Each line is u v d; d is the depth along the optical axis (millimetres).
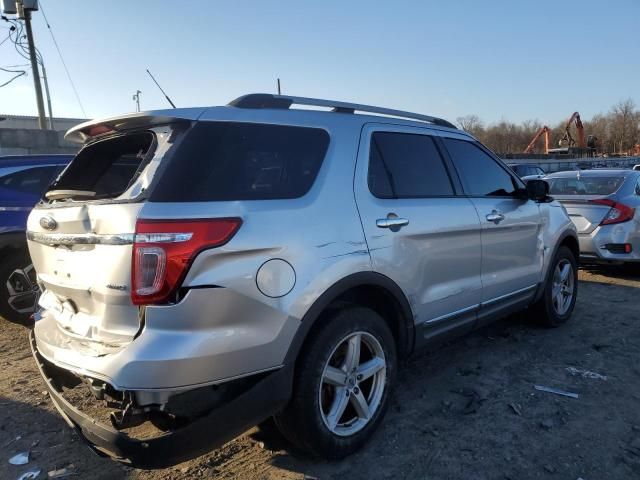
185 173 2535
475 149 4398
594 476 2896
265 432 3422
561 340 4988
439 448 3207
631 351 4672
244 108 2924
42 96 17516
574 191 7879
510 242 4398
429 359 4602
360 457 3131
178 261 2359
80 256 2701
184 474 3016
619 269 8258
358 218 3088
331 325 2898
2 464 3166
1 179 5492
